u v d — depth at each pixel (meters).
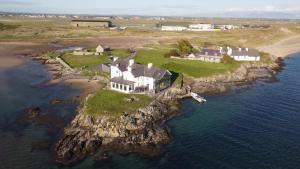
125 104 91.00
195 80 129.12
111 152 71.31
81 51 183.62
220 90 121.62
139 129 80.75
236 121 90.38
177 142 76.44
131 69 104.88
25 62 168.25
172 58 159.75
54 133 80.25
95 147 72.69
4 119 89.12
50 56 179.62
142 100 95.25
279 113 97.25
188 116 93.88
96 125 79.81
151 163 67.38
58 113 93.69
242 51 172.12
